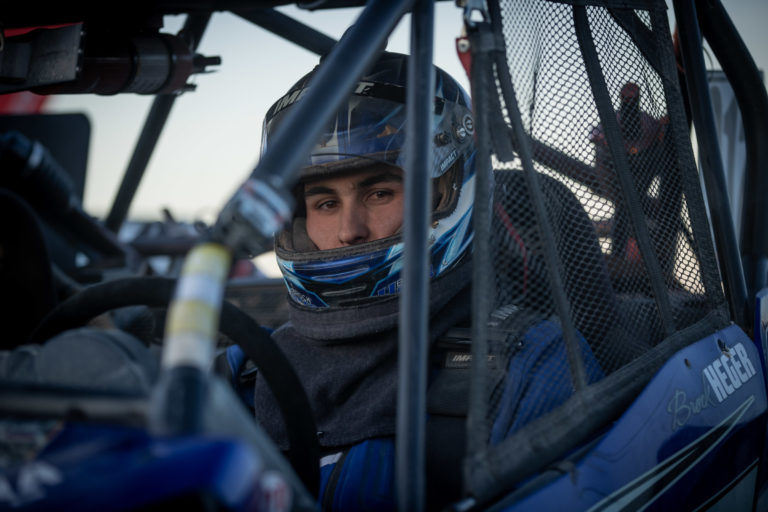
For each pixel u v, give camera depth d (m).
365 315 1.18
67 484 0.53
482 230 0.84
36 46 1.19
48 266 1.47
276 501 0.56
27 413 0.63
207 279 0.59
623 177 1.12
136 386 0.71
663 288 1.17
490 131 0.87
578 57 1.07
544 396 1.02
